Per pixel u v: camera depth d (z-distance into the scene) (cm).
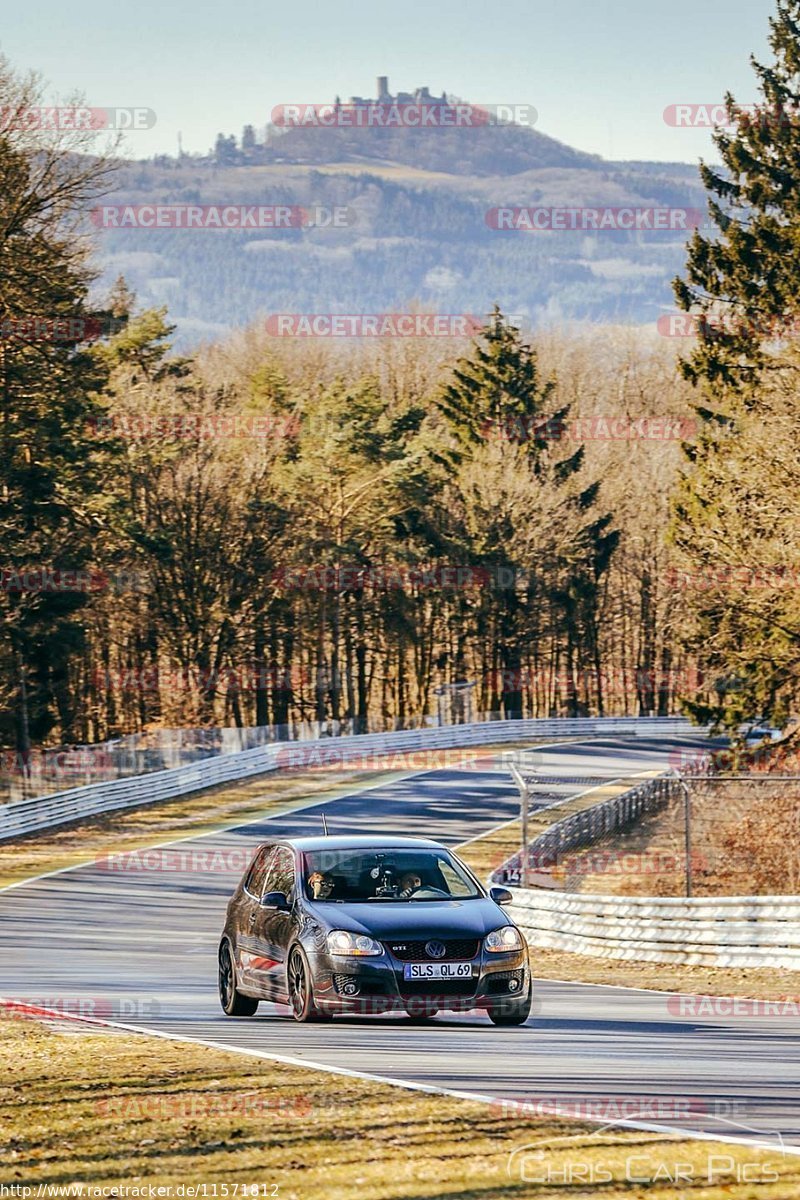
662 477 19500
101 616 14138
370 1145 1834
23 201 9850
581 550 17900
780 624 8188
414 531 16875
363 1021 3056
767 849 7388
